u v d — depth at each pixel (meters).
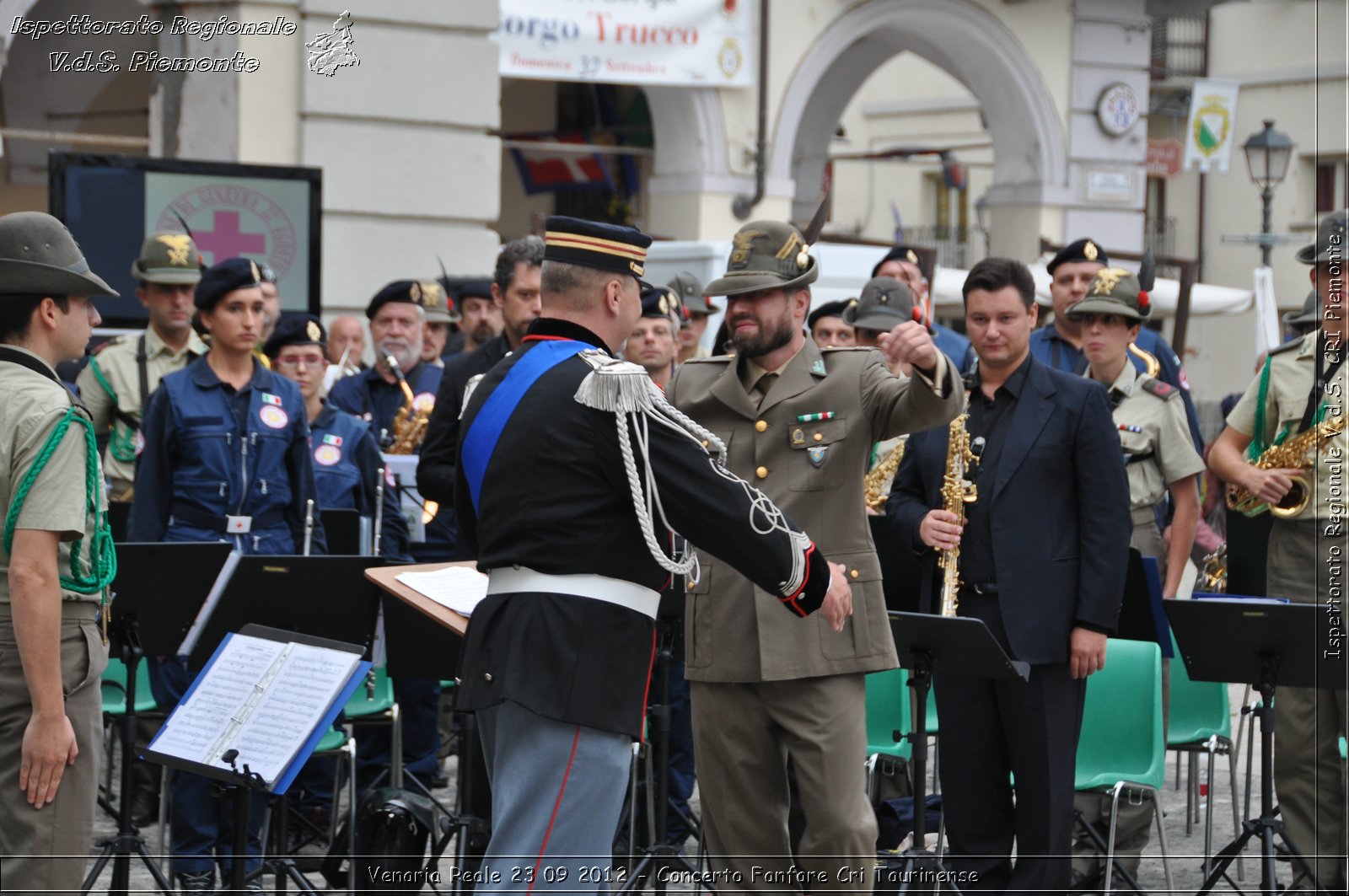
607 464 13.41
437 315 31.58
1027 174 74.38
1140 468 22.55
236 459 20.45
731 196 66.56
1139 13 75.25
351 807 19.55
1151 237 87.06
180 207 30.75
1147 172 77.88
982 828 19.36
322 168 34.06
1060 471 18.94
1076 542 18.94
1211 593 21.39
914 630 17.52
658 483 13.41
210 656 18.69
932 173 96.56
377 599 18.92
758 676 16.80
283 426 20.89
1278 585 20.52
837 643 16.67
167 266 23.61
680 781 22.58
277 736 15.89
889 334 15.77
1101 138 75.06
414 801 19.31
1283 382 20.53
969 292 19.36
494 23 36.78
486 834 19.05
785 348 17.44
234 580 18.38
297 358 24.03
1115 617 18.61
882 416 16.95
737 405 17.38
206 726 16.25
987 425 19.31
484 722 14.00
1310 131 77.56
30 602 14.17
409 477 24.64
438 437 20.33
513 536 13.55
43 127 44.06
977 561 19.02
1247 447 21.20
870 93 98.44
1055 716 18.70
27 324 14.80
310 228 32.00
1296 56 78.94
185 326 23.83
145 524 20.19
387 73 35.72
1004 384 19.30
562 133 76.56
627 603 13.58
